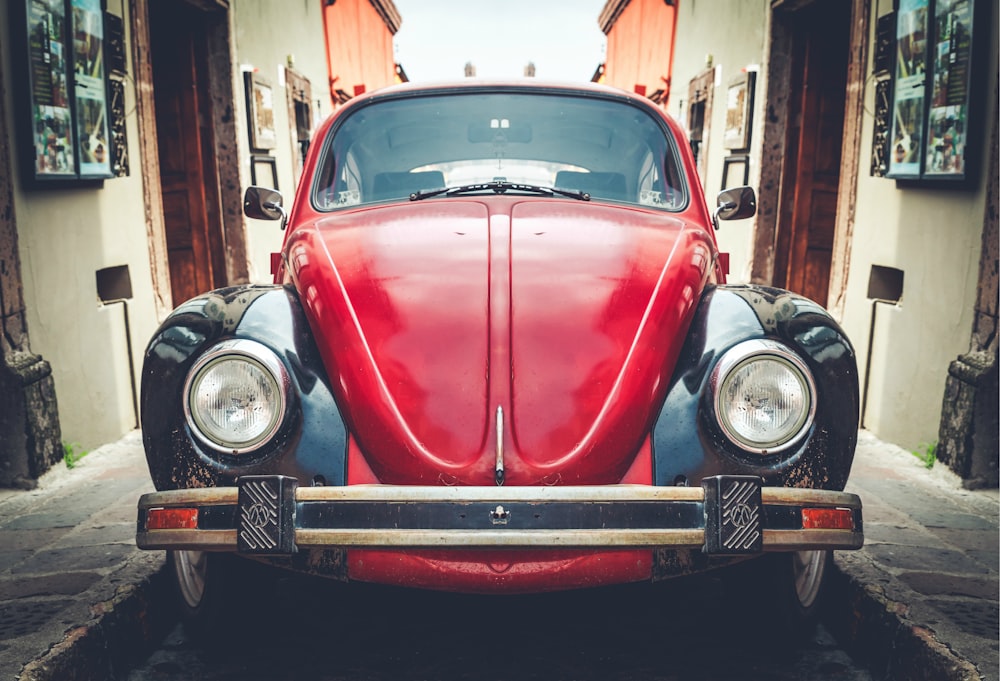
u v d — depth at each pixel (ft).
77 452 16.48
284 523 7.71
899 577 10.63
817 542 7.89
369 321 8.84
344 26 50.52
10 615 9.49
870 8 19.39
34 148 15.08
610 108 12.97
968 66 14.84
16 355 14.65
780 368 8.30
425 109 12.95
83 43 17.04
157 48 27.50
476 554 8.14
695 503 7.73
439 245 9.82
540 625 10.79
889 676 9.39
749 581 10.00
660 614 11.10
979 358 14.64
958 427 14.82
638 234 10.35
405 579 8.25
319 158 12.68
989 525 12.75
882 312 18.26
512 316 8.80
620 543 7.66
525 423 8.23
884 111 18.26
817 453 8.34
